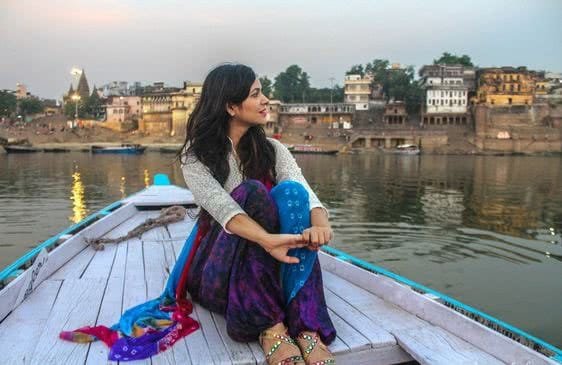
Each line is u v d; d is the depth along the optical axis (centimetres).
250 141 307
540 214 1823
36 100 11569
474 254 1184
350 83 8650
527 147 7438
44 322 304
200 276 301
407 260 1122
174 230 576
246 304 262
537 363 241
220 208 266
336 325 301
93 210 1839
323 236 254
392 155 6750
